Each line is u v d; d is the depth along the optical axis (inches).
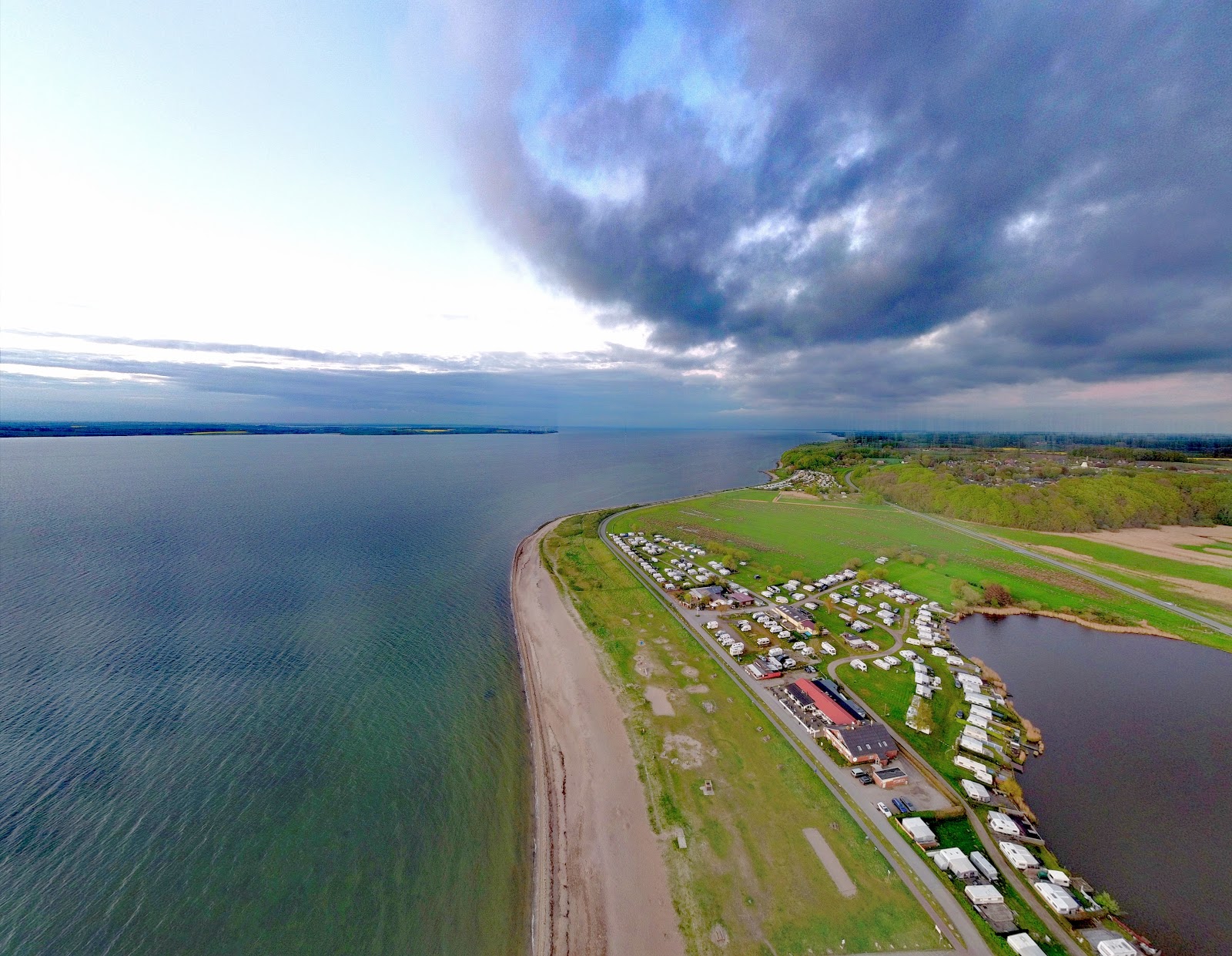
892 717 2213.3
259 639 2903.5
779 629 3024.1
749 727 2124.8
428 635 3085.6
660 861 1533.0
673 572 4136.3
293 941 1331.2
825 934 1288.1
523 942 1350.9
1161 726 2266.2
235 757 1958.7
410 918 1402.6
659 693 2388.0
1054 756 2057.1
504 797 1851.6
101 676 2447.1
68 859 1508.4
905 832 1589.6
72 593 3427.7
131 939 1310.3
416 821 1720.0
